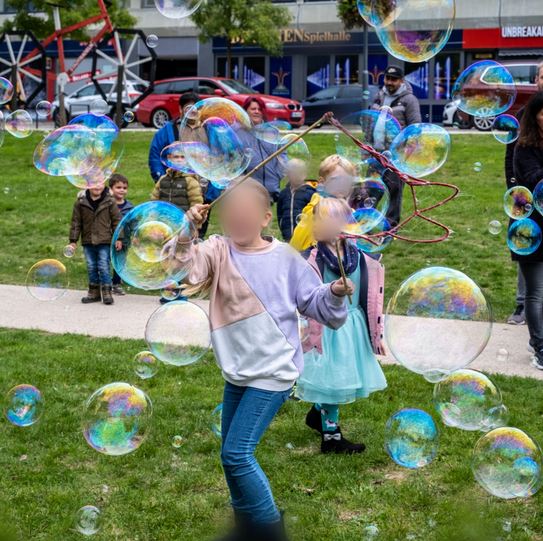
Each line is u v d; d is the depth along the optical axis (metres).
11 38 22.73
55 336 6.53
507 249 8.97
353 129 10.09
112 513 3.68
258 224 3.20
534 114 5.41
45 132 18.42
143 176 13.62
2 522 3.57
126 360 5.81
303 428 4.61
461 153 14.14
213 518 3.63
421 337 3.59
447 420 3.88
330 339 4.14
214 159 4.86
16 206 11.87
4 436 4.48
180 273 3.17
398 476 4.06
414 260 8.70
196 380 5.41
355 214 4.74
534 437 4.38
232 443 3.09
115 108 18.55
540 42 24.88
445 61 25.73
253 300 3.16
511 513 3.65
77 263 9.38
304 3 26.98
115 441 3.64
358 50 26.56
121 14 22.30
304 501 3.79
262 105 7.44
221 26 24.62
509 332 6.54
